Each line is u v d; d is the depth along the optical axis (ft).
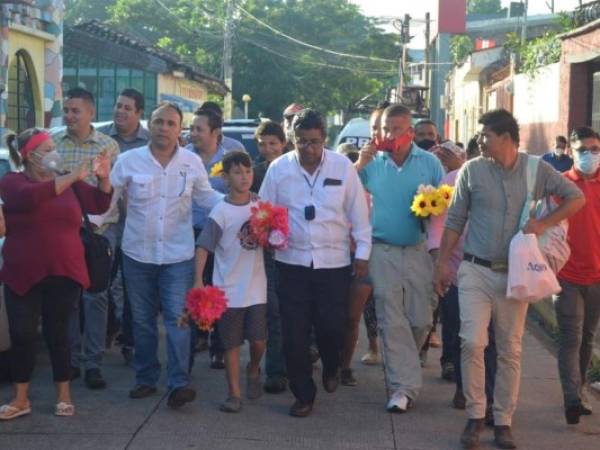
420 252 24.66
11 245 22.65
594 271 23.44
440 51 102.53
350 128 62.13
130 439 21.75
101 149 27.02
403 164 24.70
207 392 26.00
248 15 162.40
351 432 22.75
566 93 66.23
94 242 23.49
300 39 172.45
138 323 24.82
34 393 25.34
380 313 24.82
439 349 32.50
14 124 67.67
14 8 63.31
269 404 24.95
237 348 24.08
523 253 20.76
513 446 21.80
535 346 33.32
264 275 24.39
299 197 23.72
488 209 21.45
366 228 23.91
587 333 24.31
